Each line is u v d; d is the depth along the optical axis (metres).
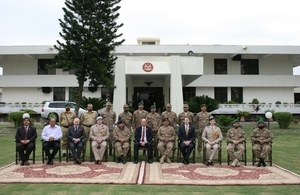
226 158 10.12
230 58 31.11
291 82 30.50
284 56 31.56
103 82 20.30
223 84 30.17
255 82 30.38
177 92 18.02
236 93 31.05
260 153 8.73
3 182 6.75
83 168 8.33
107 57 20.52
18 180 6.88
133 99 28.27
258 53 29.17
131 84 28.52
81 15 20.03
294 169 8.38
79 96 20.62
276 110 28.91
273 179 7.09
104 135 9.39
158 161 9.54
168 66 18.20
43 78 29.52
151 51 28.67
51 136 8.95
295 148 12.34
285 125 20.61
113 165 8.78
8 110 27.88
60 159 9.29
